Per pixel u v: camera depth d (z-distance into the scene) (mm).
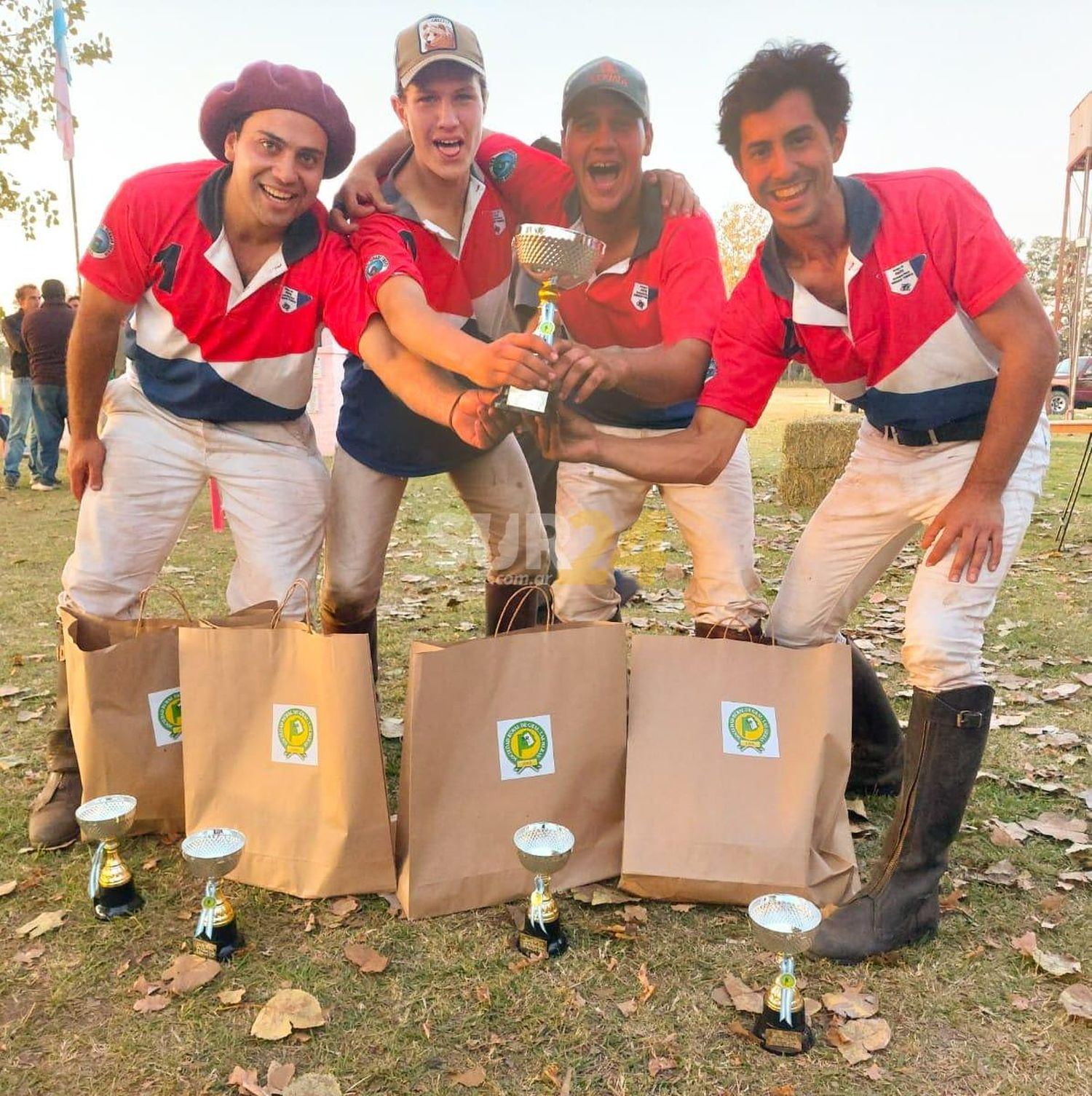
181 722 2307
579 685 2111
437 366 2232
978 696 1952
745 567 2502
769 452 6594
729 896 2059
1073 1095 1552
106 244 2240
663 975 1864
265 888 2156
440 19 2070
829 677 2061
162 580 4984
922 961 1906
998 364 1981
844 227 1918
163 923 2041
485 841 2076
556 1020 1730
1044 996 1806
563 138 2189
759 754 2084
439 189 2279
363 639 2018
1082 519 6988
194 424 2457
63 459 10781
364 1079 1585
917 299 1892
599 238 2273
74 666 2248
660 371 2270
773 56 1821
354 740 2023
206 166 2289
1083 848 2318
